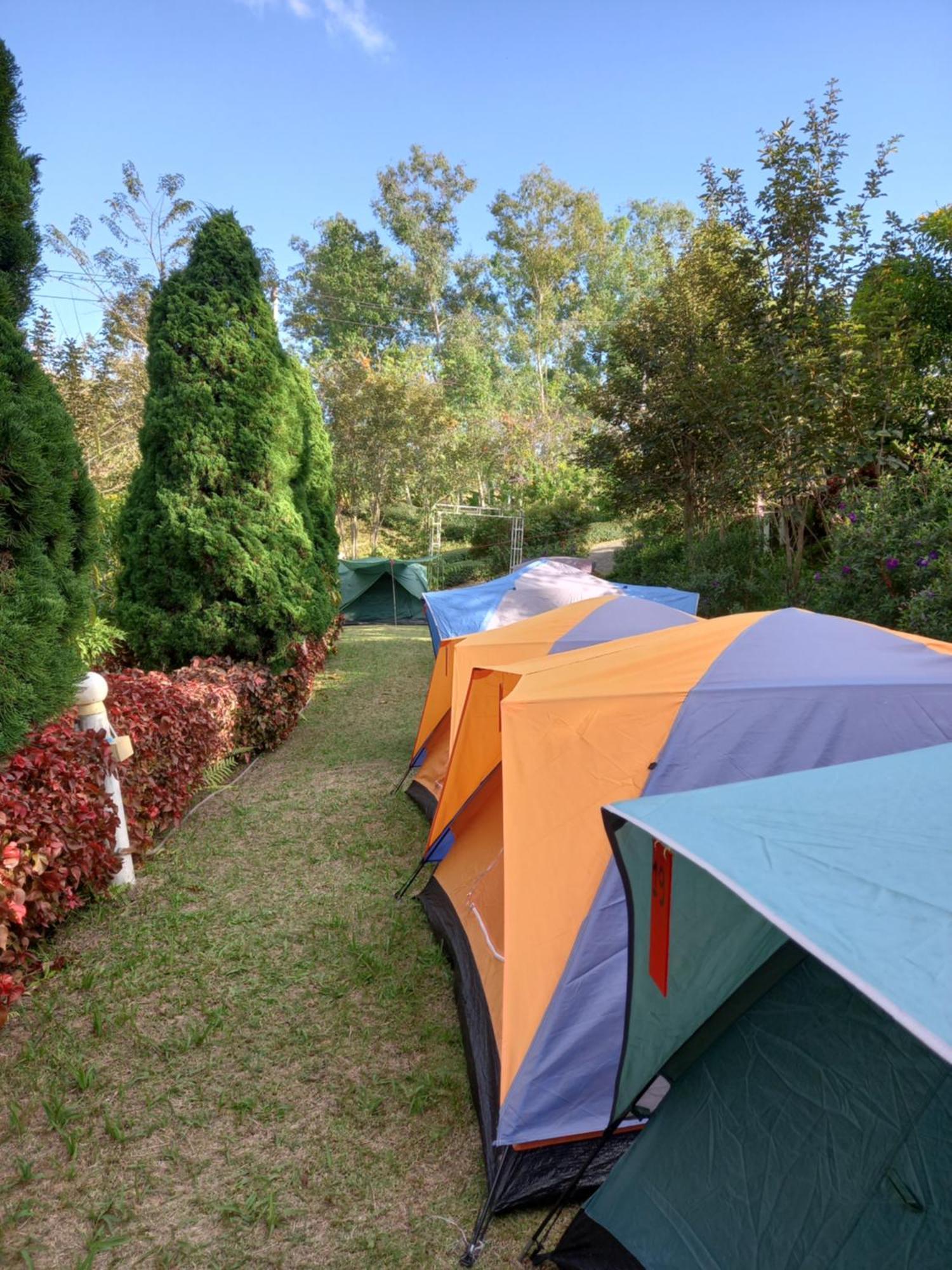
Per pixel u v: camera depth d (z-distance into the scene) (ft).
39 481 10.77
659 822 5.38
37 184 12.42
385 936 12.57
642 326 44.39
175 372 22.99
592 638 16.71
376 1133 8.41
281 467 24.49
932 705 9.00
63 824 11.22
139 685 16.93
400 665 39.11
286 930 12.77
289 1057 9.64
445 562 88.69
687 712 9.07
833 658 10.05
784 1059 6.07
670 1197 6.16
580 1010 7.77
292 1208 7.44
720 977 6.22
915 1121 5.23
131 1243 7.07
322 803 19.06
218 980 11.32
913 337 26.05
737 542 37.83
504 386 135.13
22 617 10.46
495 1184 7.39
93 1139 8.31
